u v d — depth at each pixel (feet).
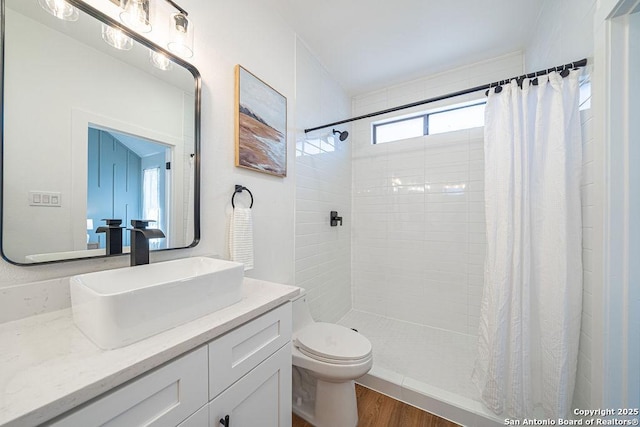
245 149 4.42
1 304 2.11
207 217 3.84
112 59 2.83
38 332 2.02
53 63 2.41
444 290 7.52
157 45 3.20
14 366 1.58
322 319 7.11
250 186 4.64
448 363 5.78
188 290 2.23
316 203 6.81
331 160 7.60
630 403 2.93
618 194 2.98
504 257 4.25
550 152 3.98
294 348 4.44
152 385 1.72
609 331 3.02
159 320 2.02
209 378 2.11
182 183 3.49
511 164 4.30
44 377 1.47
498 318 4.22
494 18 5.42
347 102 8.71
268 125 4.97
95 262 2.73
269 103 5.01
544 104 4.12
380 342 6.76
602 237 3.09
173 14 3.29
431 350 6.35
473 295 7.13
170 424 1.82
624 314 2.95
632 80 2.93
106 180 2.77
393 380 4.98
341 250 8.26
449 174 7.45
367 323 7.91
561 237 3.79
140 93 3.07
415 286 7.95
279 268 5.40
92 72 2.67
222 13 4.10
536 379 4.09
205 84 3.81
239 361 2.41
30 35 2.28
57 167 2.43
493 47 6.41
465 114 7.50
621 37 2.99
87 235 2.63
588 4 3.52
